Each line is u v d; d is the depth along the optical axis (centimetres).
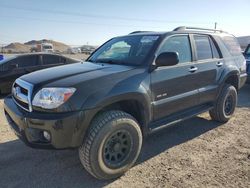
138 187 329
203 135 500
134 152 359
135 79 359
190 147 446
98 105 316
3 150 429
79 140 316
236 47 599
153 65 384
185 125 553
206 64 485
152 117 390
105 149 332
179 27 467
